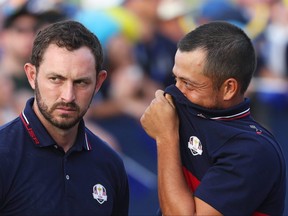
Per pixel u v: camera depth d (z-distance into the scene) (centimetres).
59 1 2062
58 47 970
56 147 1017
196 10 2242
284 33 2342
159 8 2188
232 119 1036
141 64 2155
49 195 993
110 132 2103
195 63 1005
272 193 1025
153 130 1060
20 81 1983
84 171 1049
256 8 2314
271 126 2305
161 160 1039
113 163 1104
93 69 991
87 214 1026
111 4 2155
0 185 965
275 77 2316
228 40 1007
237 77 1013
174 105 1062
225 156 998
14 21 1989
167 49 2195
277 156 1020
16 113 1970
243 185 980
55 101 970
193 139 1035
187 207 989
